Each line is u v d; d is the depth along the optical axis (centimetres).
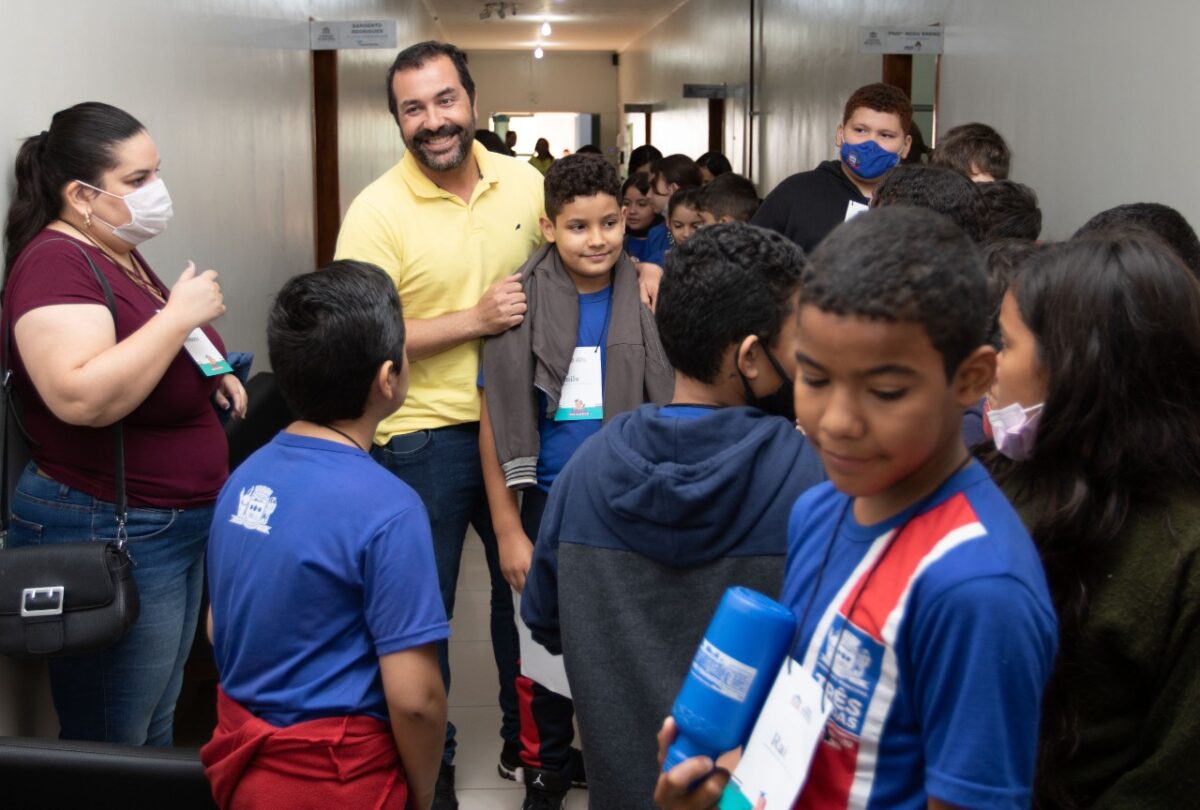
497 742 313
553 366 238
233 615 159
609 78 2067
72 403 196
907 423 84
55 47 238
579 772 285
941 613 86
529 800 265
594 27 1686
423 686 157
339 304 156
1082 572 113
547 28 1680
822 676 96
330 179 628
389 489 159
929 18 614
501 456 240
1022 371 124
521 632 216
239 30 418
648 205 535
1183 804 107
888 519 95
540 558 154
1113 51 413
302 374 157
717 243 140
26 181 211
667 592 138
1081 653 112
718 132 1228
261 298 457
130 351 197
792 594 107
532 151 2211
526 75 2056
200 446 225
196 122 352
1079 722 113
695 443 136
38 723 236
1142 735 110
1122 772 112
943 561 87
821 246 89
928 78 650
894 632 90
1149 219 196
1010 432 126
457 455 264
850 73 771
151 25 304
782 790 94
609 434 144
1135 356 114
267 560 156
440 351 249
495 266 269
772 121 1027
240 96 419
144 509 216
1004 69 513
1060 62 455
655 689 135
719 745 102
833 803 95
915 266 82
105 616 199
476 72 2052
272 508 157
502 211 271
